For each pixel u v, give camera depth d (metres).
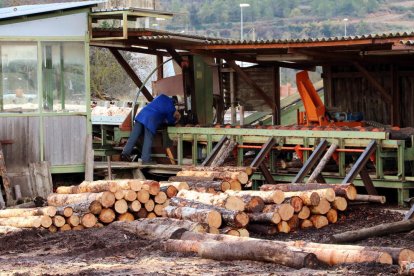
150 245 14.93
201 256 13.65
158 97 23.84
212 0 111.31
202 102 25.34
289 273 11.81
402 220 16.08
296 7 113.81
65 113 21.58
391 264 12.02
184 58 25.03
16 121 21.14
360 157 19.44
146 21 39.41
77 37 21.75
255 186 22.08
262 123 26.03
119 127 25.72
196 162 23.19
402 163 19.58
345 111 26.36
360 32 102.44
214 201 16.16
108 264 13.38
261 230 15.95
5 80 21.19
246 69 26.91
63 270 12.90
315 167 21.06
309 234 15.98
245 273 12.02
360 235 14.94
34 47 21.36
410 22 106.38
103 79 41.44
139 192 17.50
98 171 22.38
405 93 25.59
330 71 27.36
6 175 20.33
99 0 22.17
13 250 15.51
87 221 17.19
